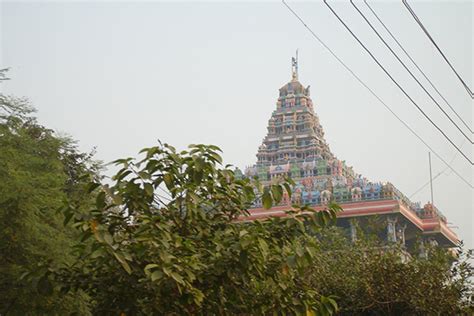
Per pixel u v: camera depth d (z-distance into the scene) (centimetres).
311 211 1012
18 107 1591
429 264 1970
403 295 1941
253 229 959
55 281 952
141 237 892
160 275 843
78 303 1378
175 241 920
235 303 991
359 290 1978
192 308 926
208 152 1001
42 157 1681
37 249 1363
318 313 1027
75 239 1483
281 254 982
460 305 1953
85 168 1928
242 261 907
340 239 2191
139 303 906
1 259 1327
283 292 1009
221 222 1009
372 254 2030
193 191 986
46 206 1453
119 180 959
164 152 978
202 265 902
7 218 1319
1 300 1302
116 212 1042
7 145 1518
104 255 888
